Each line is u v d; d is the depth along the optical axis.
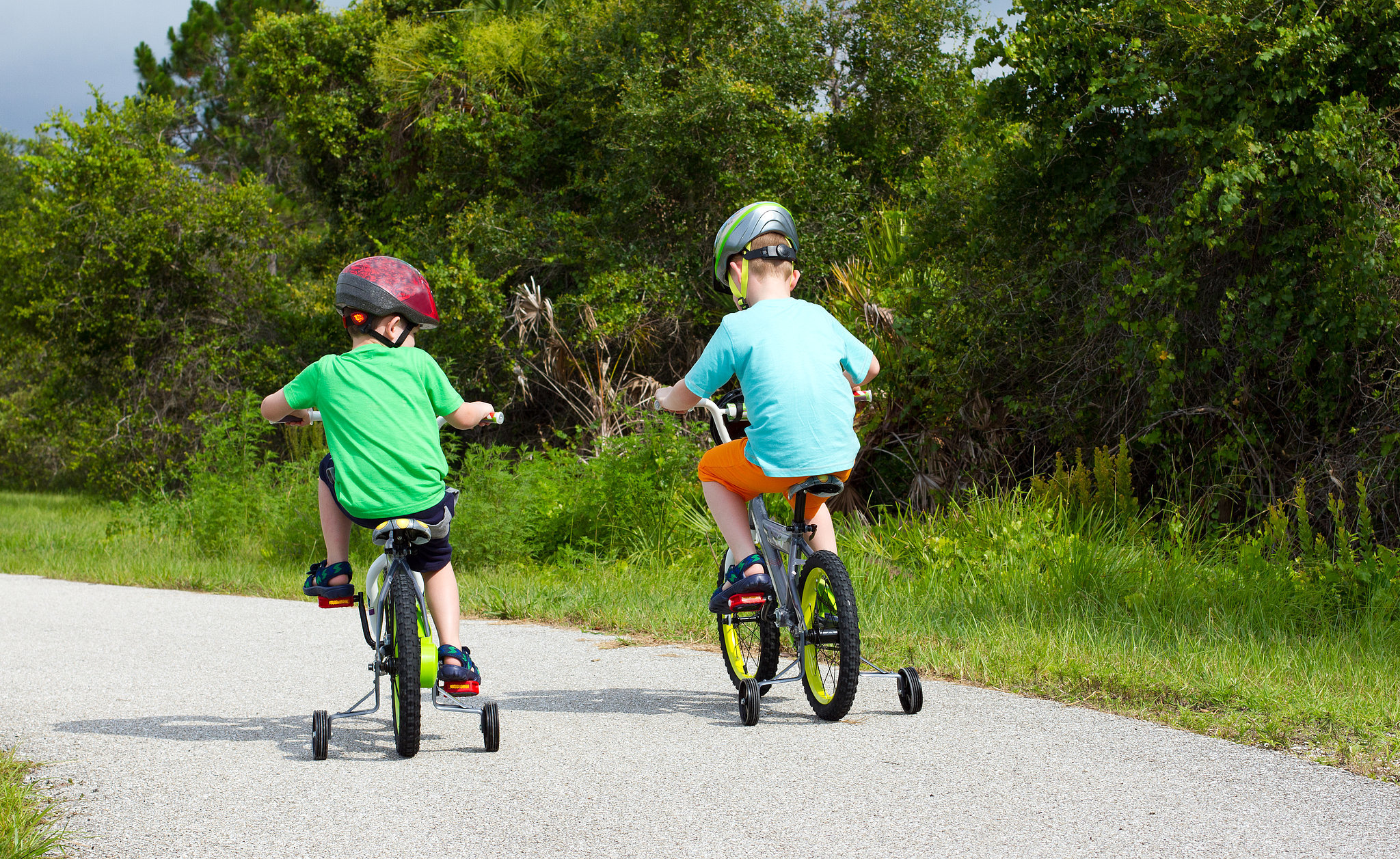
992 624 6.83
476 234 18.22
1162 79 9.84
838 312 12.58
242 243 23.14
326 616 7.78
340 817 3.28
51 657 6.08
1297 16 9.20
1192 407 10.04
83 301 22.00
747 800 3.43
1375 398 8.80
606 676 5.62
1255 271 9.57
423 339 17.84
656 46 17.28
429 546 4.10
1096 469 9.51
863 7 18.41
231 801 3.45
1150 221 9.91
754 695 4.43
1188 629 6.59
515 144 19.62
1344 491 8.97
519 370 16.23
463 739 4.26
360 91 22.81
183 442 21.75
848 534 10.02
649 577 9.43
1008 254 11.29
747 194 16.19
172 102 23.88
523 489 11.02
